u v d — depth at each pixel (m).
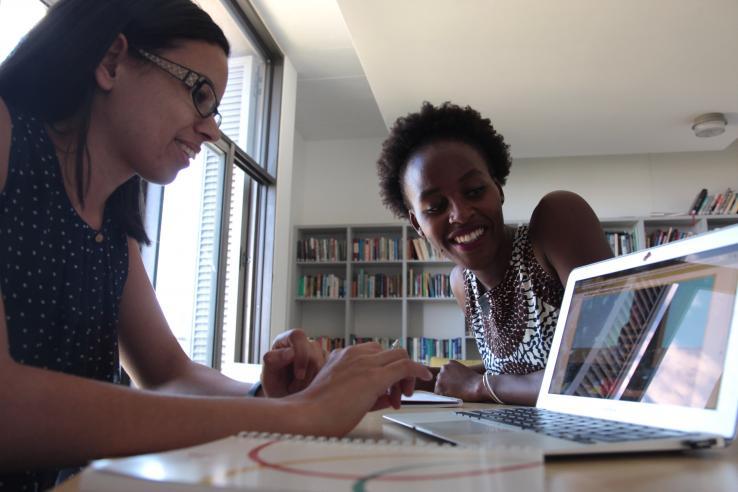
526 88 3.44
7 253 0.62
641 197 4.81
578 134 4.18
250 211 3.69
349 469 0.27
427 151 1.21
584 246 1.06
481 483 0.26
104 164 0.75
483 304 1.32
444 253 1.23
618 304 0.66
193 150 0.79
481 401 1.10
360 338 4.83
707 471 0.36
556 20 2.72
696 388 0.49
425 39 2.92
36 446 0.37
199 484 0.24
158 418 0.39
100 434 0.37
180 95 0.73
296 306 4.99
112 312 0.81
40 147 0.66
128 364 0.92
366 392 0.51
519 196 4.96
